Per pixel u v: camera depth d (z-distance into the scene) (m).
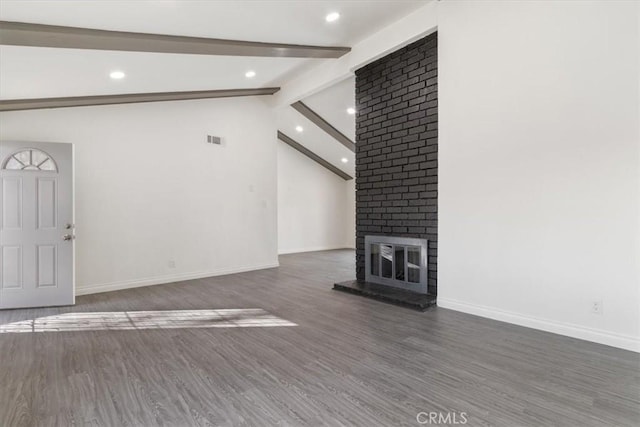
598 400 2.02
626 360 2.52
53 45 3.04
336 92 6.10
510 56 3.27
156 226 5.23
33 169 4.01
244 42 3.98
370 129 4.80
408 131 4.30
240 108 6.22
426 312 3.71
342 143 8.20
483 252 3.51
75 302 4.21
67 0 2.53
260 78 5.58
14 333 3.18
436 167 4.00
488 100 3.44
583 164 2.87
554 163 3.02
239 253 6.23
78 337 3.08
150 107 5.18
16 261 3.96
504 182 3.34
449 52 3.75
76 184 4.54
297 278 5.64
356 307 3.93
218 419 1.88
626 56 2.66
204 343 2.93
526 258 3.21
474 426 1.80
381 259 4.70
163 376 2.36
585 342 2.85
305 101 6.67
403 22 4.12
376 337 3.02
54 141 4.38
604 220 2.78
